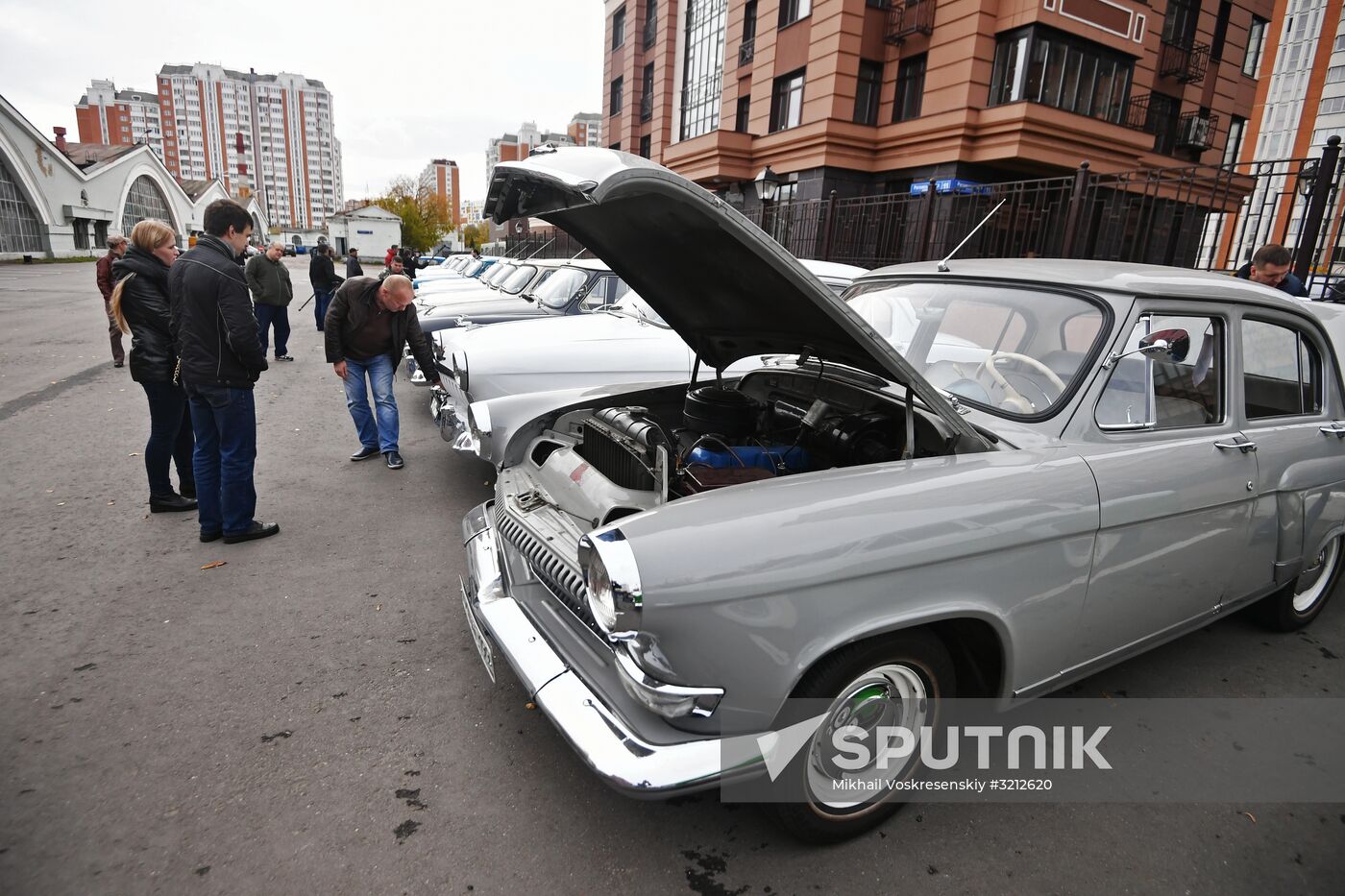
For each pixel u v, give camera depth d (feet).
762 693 5.80
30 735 8.13
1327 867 6.98
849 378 9.57
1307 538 9.98
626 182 6.12
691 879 6.56
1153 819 7.50
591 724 5.97
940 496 6.38
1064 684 7.75
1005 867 6.83
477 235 287.07
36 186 121.19
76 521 14.37
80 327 41.60
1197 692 9.70
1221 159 70.38
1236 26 66.69
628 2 96.63
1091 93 51.37
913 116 54.65
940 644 6.75
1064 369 7.90
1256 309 9.14
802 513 5.94
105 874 6.34
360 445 20.44
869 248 40.11
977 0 48.19
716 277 8.29
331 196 516.32
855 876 6.66
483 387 15.87
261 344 12.90
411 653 10.06
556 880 6.48
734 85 70.74
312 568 12.62
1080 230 26.40
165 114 465.06
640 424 8.04
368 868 6.51
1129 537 7.51
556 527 7.83
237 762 7.82
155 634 10.34
